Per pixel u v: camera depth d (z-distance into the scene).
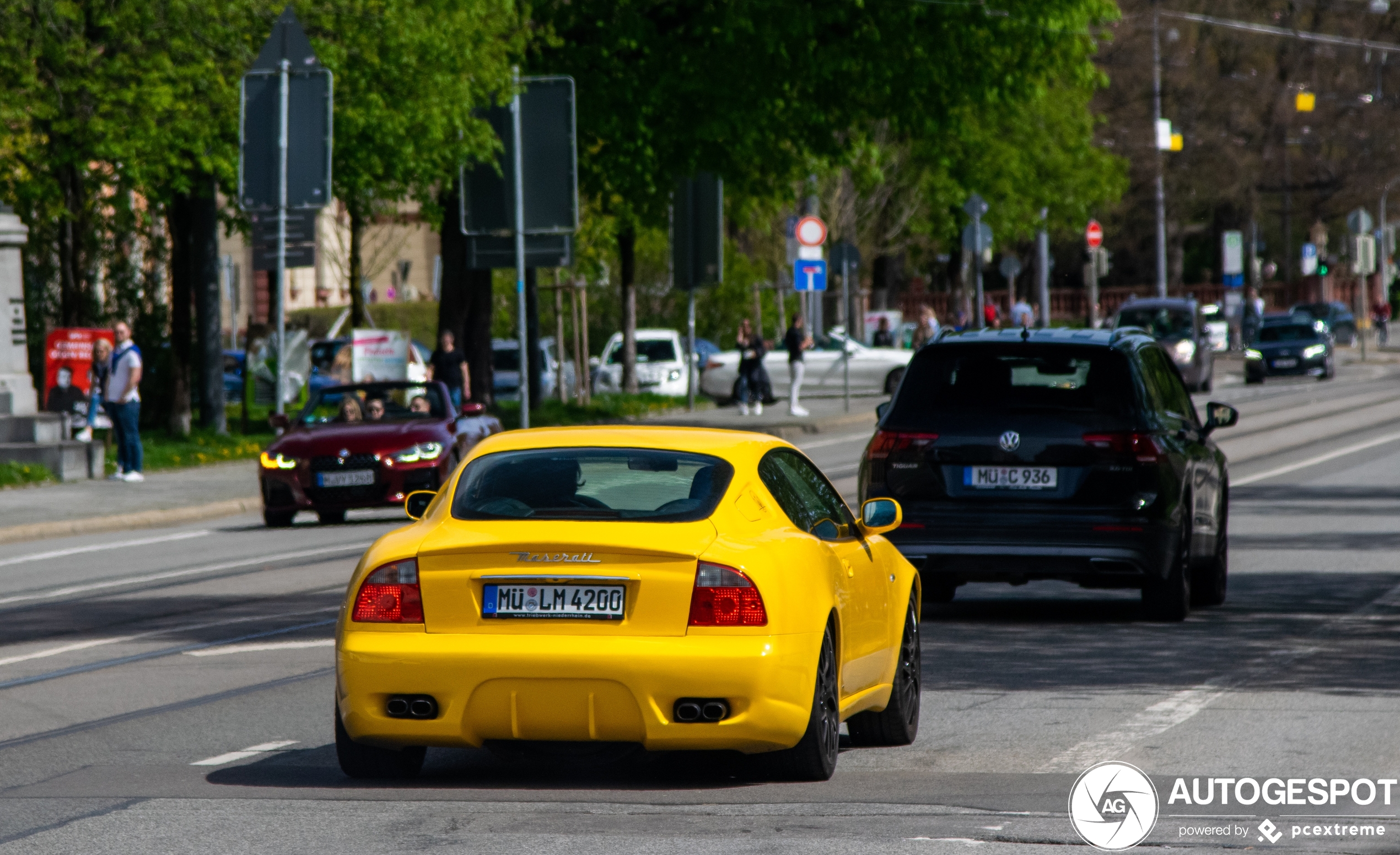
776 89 75.31
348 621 16.86
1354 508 47.88
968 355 29.75
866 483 29.67
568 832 15.41
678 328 124.44
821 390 106.62
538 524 16.89
